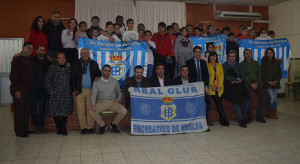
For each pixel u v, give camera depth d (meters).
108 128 4.93
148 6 10.02
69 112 4.37
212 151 3.39
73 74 4.40
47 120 4.77
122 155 3.26
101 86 4.43
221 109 5.12
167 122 4.44
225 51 6.46
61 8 9.38
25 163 3.00
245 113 5.29
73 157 3.20
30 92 4.50
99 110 4.36
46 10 9.29
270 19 11.49
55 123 4.49
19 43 9.22
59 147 3.65
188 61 5.05
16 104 4.32
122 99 5.11
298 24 10.08
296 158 3.10
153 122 4.39
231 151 3.39
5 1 9.09
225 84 5.20
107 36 5.30
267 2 10.85
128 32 5.84
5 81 9.27
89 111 4.49
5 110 7.84
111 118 5.00
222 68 5.14
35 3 9.23
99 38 5.44
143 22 9.98
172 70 5.93
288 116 6.12
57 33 5.36
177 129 4.45
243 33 7.31
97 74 4.55
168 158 3.12
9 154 3.34
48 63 4.67
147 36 5.96
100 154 3.31
